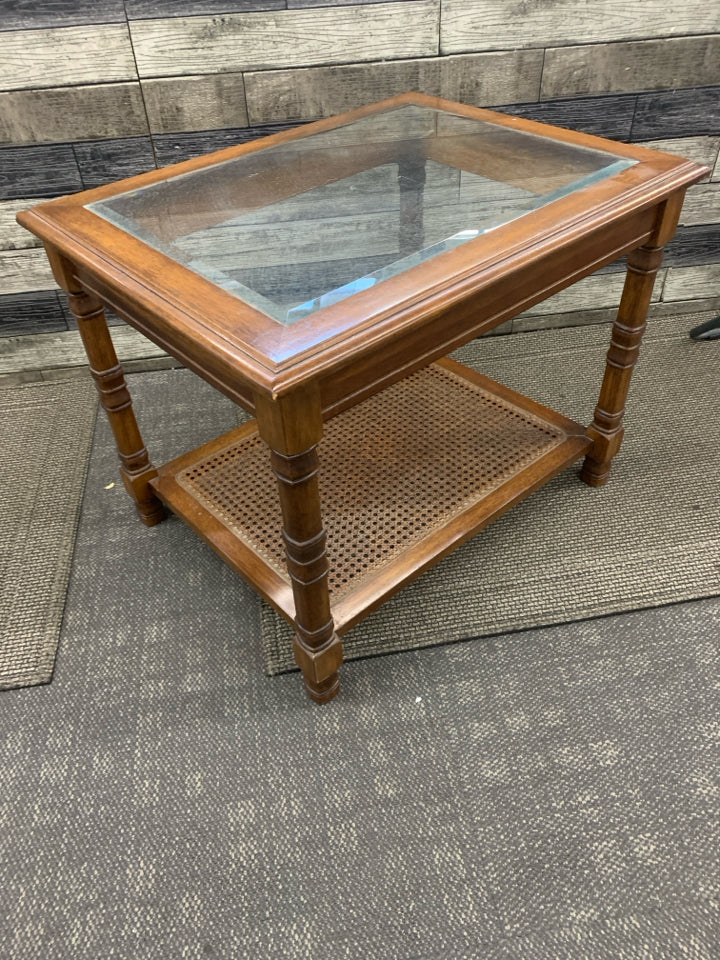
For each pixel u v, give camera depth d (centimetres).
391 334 95
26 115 181
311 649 130
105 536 177
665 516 175
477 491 162
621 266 229
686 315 244
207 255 113
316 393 95
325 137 158
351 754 133
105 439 204
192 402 216
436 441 177
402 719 138
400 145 152
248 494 164
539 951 108
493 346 234
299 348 91
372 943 110
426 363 111
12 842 123
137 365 229
